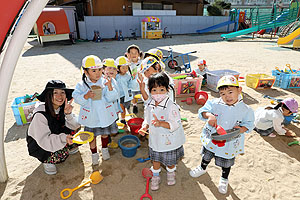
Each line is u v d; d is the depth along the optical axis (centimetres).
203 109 257
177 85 574
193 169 309
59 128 293
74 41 1702
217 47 1466
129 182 292
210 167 320
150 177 291
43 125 270
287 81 642
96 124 301
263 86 638
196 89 597
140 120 401
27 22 226
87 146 374
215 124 230
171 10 2294
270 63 952
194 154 350
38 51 1353
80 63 996
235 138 240
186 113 498
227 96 232
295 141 371
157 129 248
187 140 390
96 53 1238
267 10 3356
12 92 622
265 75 672
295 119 459
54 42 1575
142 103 552
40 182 290
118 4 2047
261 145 373
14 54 231
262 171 312
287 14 1939
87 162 331
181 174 305
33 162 331
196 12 2652
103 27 1902
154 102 251
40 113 268
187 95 596
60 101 267
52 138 276
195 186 284
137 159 335
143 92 296
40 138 268
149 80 237
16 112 424
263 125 393
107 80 299
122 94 415
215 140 241
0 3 214
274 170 314
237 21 2514
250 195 270
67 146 315
